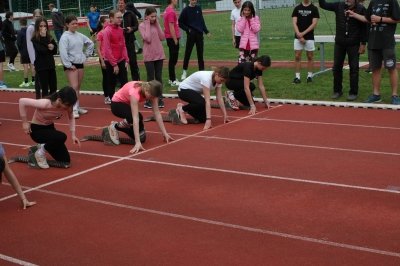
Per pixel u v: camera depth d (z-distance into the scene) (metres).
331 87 11.73
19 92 14.21
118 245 4.58
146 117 9.78
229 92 10.15
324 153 7.12
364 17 9.98
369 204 5.28
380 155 6.94
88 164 7.05
